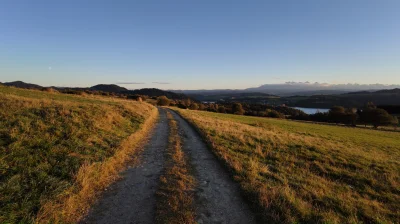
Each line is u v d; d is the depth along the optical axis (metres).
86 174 5.93
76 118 11.41
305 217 4.66
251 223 4.46
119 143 9.62
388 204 6.17
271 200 5.13
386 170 9.46
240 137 13.80
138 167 7.54
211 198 5.46
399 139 32.34
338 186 7.28
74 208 4.62
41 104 13.43
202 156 9.35
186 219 4.39
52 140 8.02
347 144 19.47
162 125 18.75
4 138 7.44
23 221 3.93
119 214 4.53
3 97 13.42
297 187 6.57
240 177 6.81
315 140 17.77
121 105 21.45
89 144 8.62
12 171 5.61
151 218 4.43
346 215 5.19
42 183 5.27
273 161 9.59
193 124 19.62
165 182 6.23
